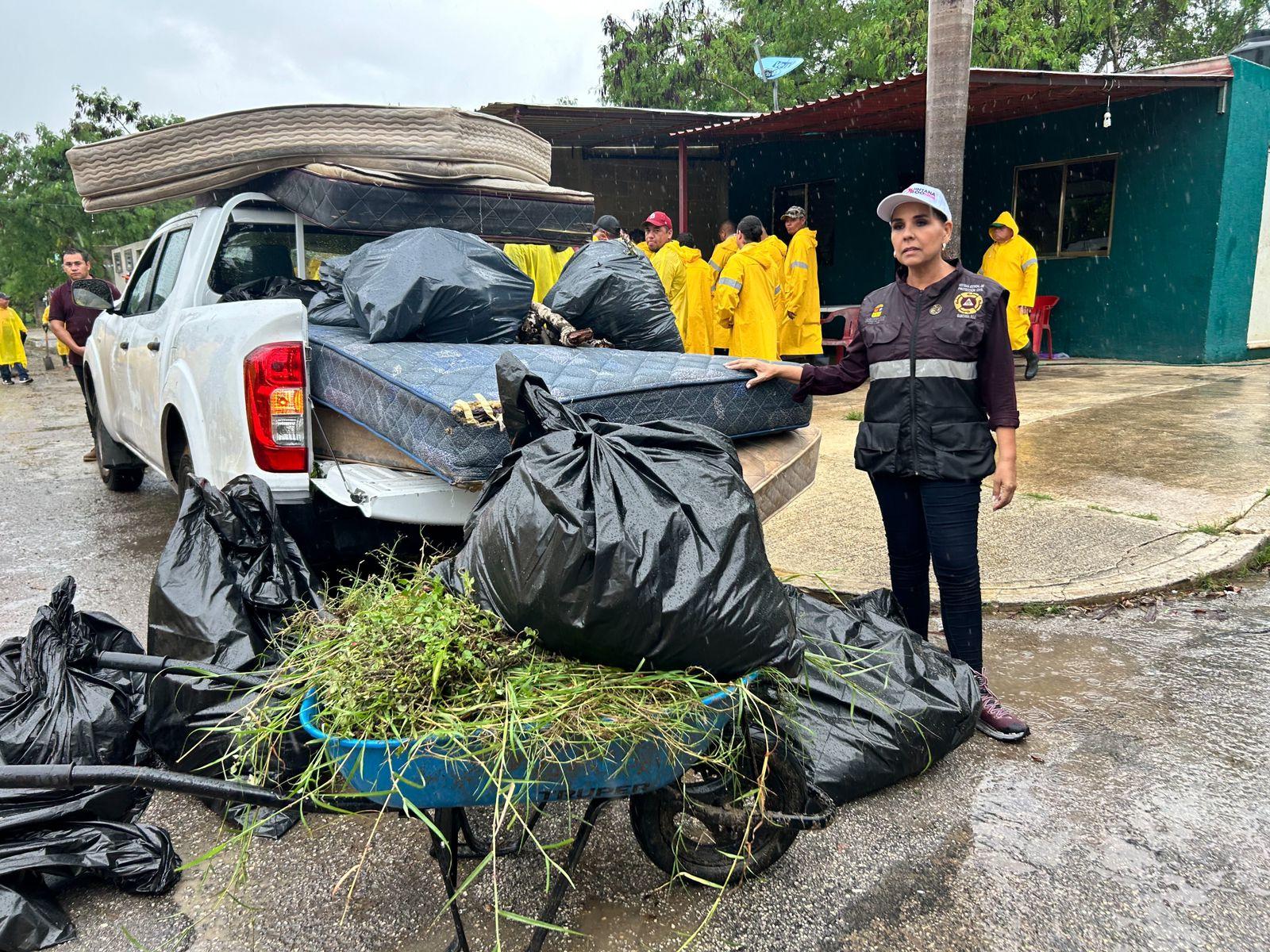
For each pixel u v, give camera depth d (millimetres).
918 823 2729
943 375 3068
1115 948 2199
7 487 7441
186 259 4621
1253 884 2414
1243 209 11820
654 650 1956
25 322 40344
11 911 2268
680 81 26250
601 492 2006
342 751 1868
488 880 2496
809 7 24156
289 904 2438
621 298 4020
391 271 3506
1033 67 19484
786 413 3664
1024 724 3182
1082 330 13320
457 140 4645
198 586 2881
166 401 4348
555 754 1854
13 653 3084
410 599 2109
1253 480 5977
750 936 2271
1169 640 3988
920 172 14531
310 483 3438
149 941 2307
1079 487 6000
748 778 2299
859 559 4840
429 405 2908
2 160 32844
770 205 16891
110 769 2012
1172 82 10766
